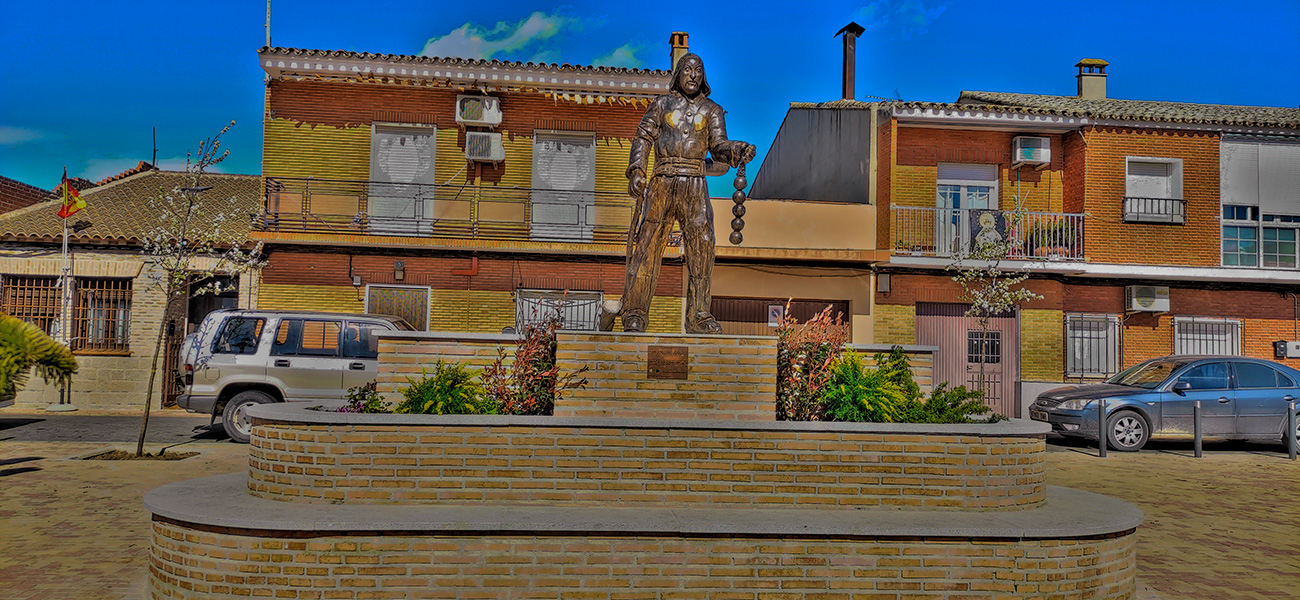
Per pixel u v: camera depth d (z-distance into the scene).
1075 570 5.68
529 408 6.96
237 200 21.06
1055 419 14.60
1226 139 19.11
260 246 16.48
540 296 17.50
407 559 5.38
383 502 5.98
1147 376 15.12
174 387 17.95
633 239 7.62
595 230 17.78
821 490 6.17
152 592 5.83
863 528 5.53
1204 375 14.51
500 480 6.04
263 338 12.98
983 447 6.27
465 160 17.75
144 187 21.31
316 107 17.45
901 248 18.50
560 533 5.44
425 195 17.50
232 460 11.30
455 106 17.69
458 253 17.34
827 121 19.59
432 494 6.00
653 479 6.09
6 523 7.88
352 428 6.01
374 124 17.59
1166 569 6.99
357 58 16.91
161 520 5.79
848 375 7.17
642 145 7.51
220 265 16.11
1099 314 18.86
